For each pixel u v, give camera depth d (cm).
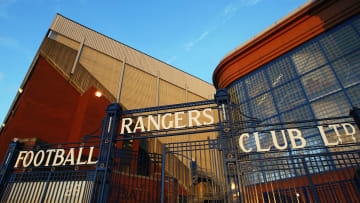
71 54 2158
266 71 1078
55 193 619
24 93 1617
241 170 533
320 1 971
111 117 700
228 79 1222
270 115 964
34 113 1589
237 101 1126
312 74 912
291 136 550
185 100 3173
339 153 521
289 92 951
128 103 2456
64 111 1764
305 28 1009
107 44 2656
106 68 2466
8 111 1838
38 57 1852
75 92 1919
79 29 2430
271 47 1100
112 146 644
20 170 794
